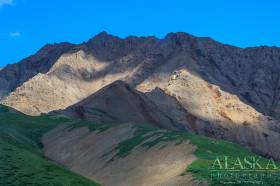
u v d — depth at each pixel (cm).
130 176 12488
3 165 9950
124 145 14950
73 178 10150
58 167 10781
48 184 9356
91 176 14050
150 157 12988
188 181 10106
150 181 11575
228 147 12662
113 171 13450
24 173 9669
